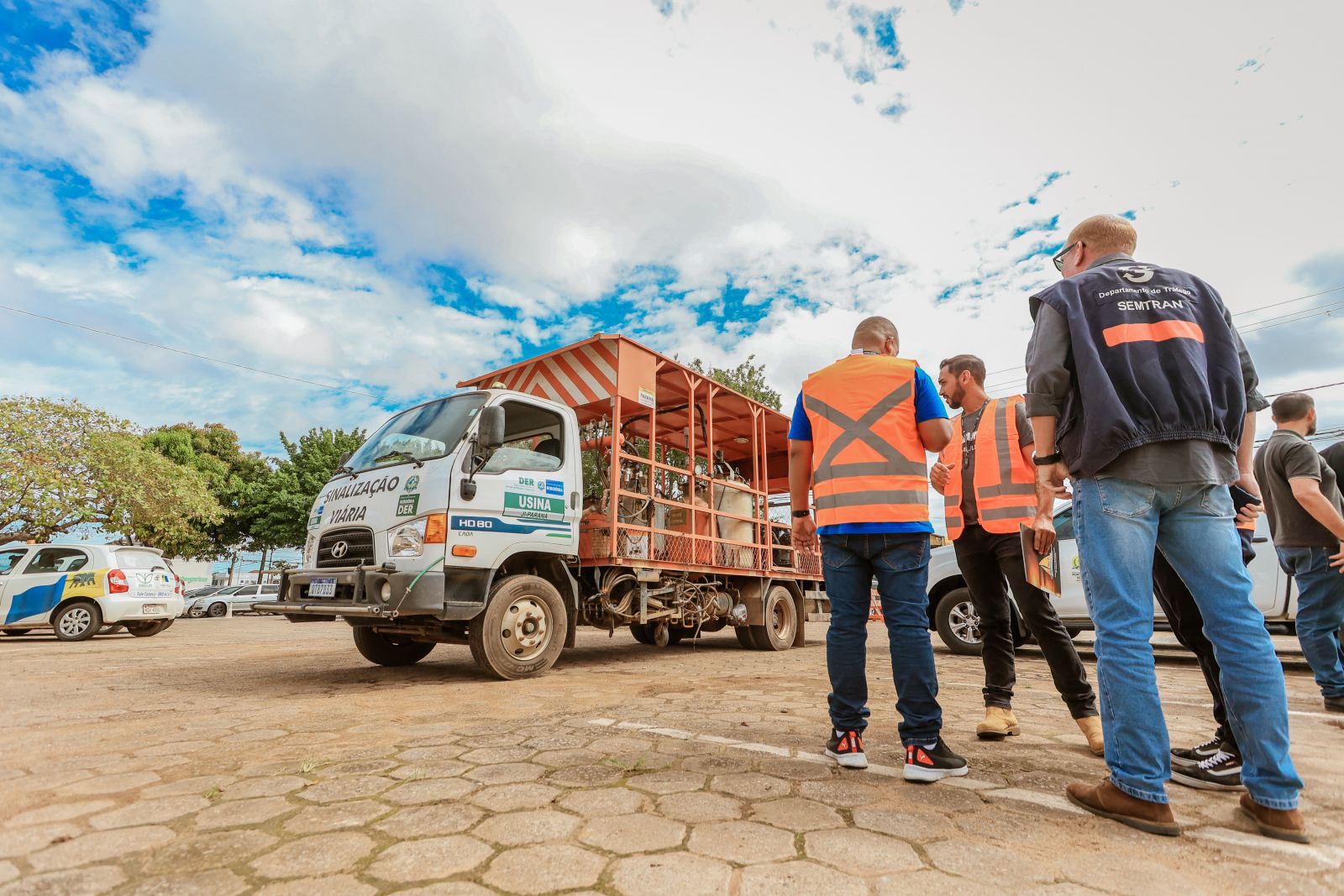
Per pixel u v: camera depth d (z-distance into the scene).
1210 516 2.07
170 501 20.03
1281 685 1.94
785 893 1.52
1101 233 2.46
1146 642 2.03
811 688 4.71
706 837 1.83
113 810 2.05
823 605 9.72
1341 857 1.74
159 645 9.40
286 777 2.40
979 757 2.72
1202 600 2.05
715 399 8.30
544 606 5.54
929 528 2.60
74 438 18.11
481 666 5.11
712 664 6.48
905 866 1.66
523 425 5.88
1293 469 3.69
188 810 2.05
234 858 1.70
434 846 1.78
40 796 2.19
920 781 2.34
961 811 2.05
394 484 5.14
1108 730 2.04
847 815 2.01
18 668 6.19
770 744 2.92
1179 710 3.85
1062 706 4.01
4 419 16.64
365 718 3.51
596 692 4.49
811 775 2.43
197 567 33.47
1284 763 1.89
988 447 3.19
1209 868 1.67
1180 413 2.03
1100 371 2.12
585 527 6.46
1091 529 2.15
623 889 1.53
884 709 3.87
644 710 3.78
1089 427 2.11
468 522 5.04
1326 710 3.92
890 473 2.60
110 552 11.22
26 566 10.87
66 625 10.63
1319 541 3.85
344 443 29.08
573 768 2.51
